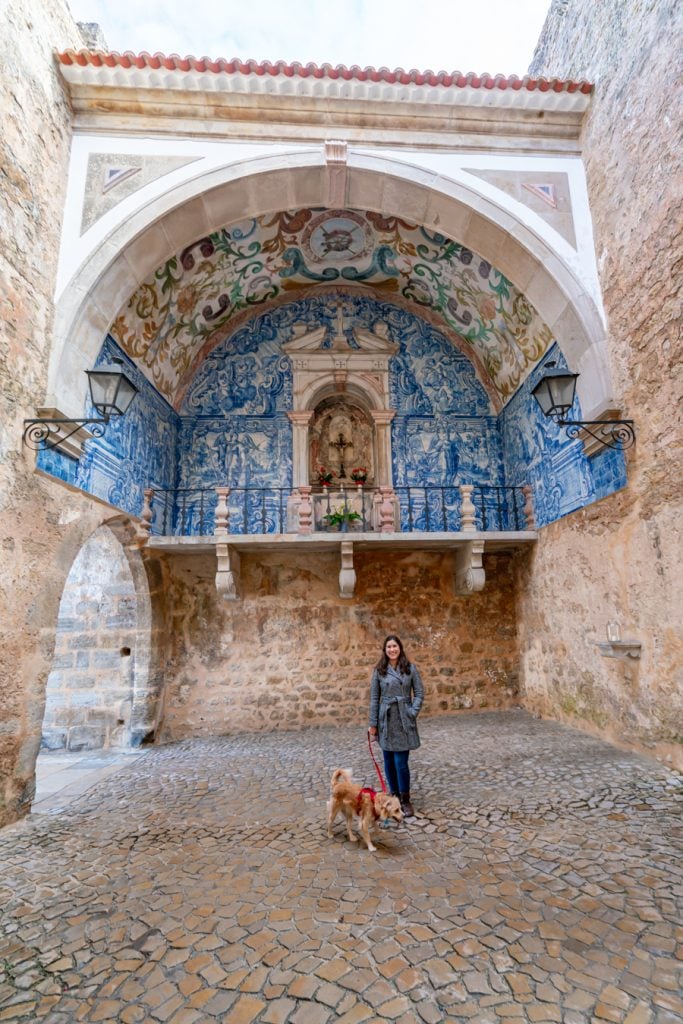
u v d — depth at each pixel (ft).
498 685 28.12
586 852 11.41
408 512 29.12
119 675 24.85
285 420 30.83
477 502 30.45
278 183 22.31
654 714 17.54
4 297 15.56
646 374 17.93
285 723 26.30
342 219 26.86
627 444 18.85
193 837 13.21
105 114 21.42
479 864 11.08
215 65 20.48
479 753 19.63
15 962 8.30
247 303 31.14
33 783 15.69
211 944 8.59
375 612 27.89
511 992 7.23
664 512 16.94
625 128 19.40
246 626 27.09
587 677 21.72
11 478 15.31
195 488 28.81
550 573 24.85
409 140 22.56
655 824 12.75
